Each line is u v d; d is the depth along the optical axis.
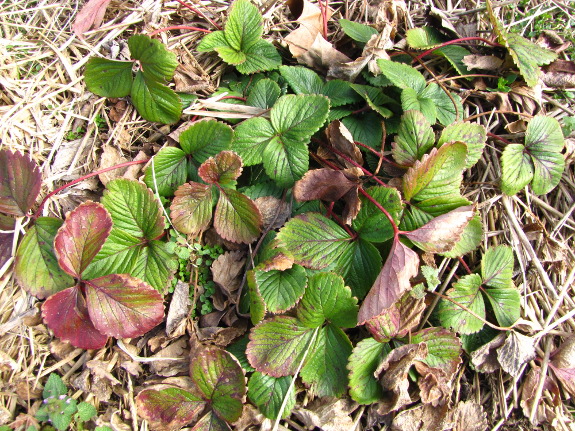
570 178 0.37
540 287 0.35
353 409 0.31
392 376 0.30
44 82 0.34
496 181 0.36
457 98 0.37
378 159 0.35
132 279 0.30
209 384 0.30
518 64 0.36
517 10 0.42
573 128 0.37
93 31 0.36
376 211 0.32
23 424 0.29
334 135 0.34
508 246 0.34
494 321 0.34
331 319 0.31
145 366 0.32
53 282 0.30
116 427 0.30
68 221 0.29
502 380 0.33
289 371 0.31
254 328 0.30
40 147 0.34
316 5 0.39
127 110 0.35
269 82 0.36
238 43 0.37
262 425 0.30
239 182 0.36
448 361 0.32
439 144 0.33
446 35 0.40
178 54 0.37
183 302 0.32
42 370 0.30
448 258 0.35
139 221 0.32
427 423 0.31
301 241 0.31
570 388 0.33
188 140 0.33
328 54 0.37
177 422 0.30
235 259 0.33
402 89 0.34
